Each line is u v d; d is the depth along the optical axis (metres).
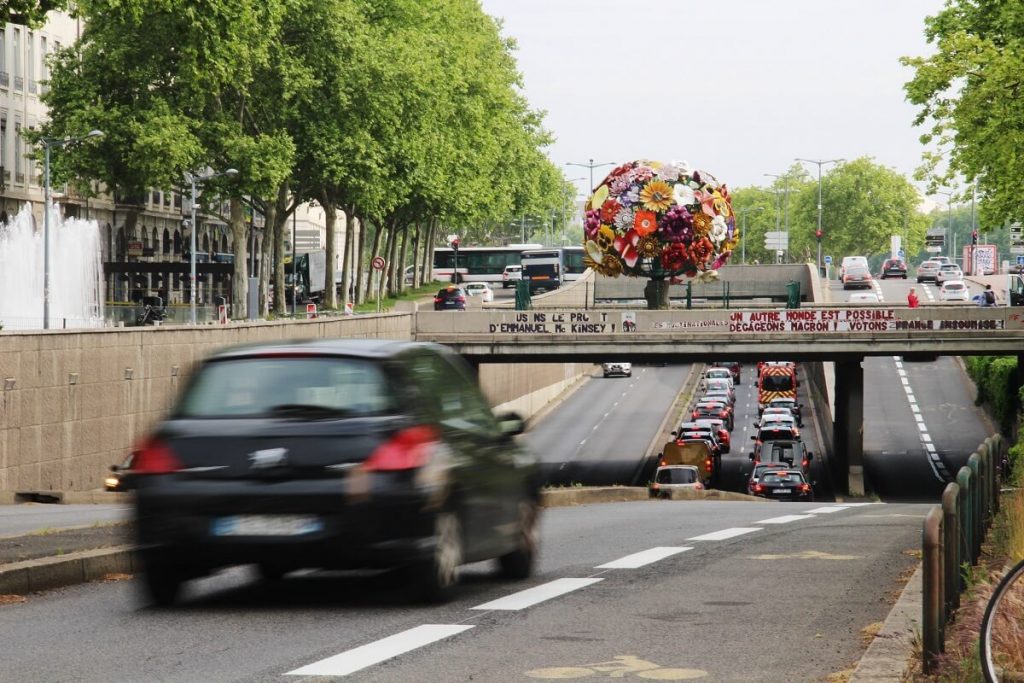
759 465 110.12
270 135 142.88
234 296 139.75
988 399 154.38
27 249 146.75
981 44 78.06
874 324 117.62
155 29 128.50
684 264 130.25
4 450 71.12
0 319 123.56
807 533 35.62
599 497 65.44
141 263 146.62
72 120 129.12
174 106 133.00
